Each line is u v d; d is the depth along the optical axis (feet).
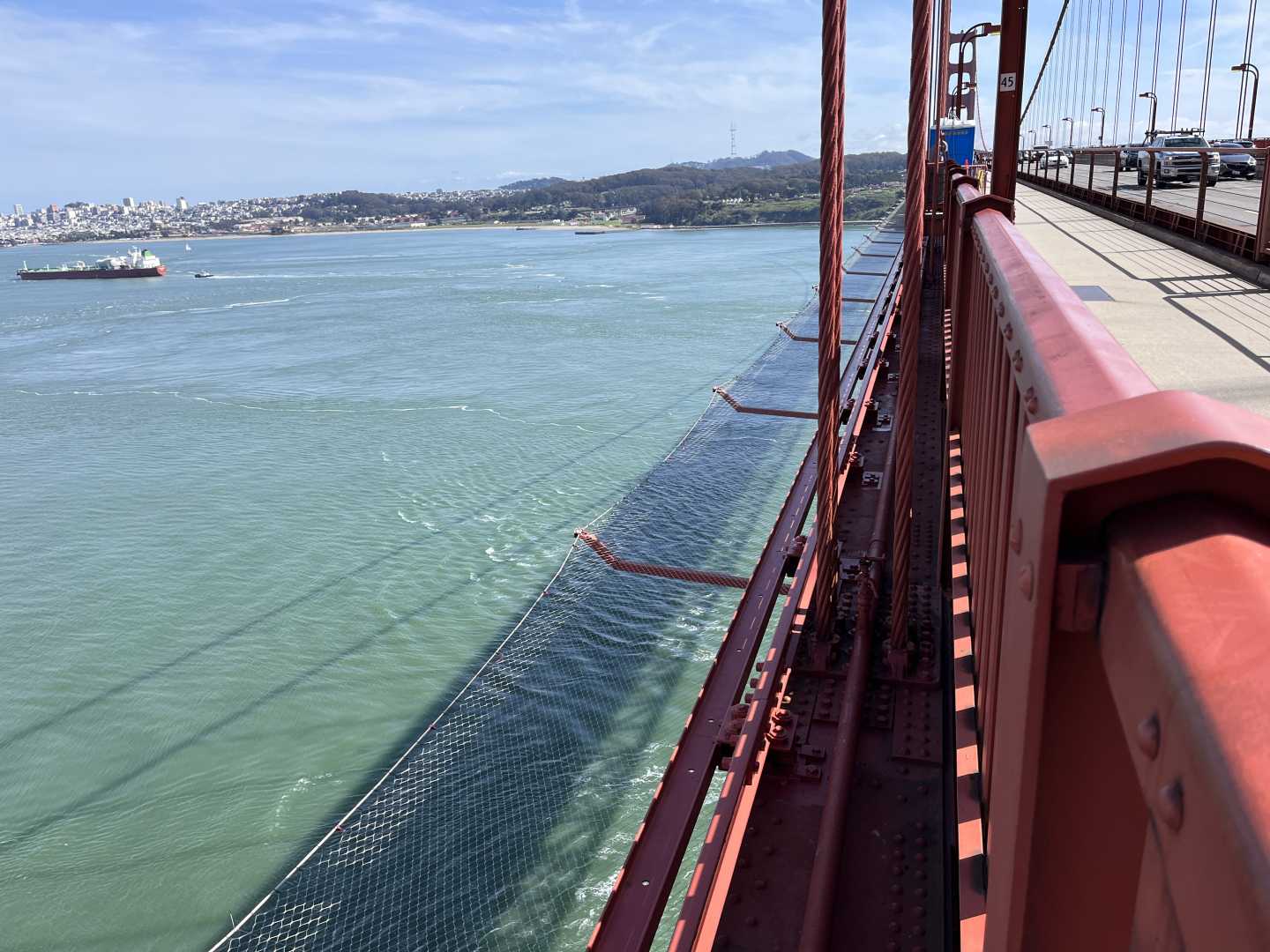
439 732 49.75
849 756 10.62
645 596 58.75
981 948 4.90
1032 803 2.27
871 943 8.57
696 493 69.41
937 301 44.80
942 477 19.66
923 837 9.67
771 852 9.85
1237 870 1.02
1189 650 1.31
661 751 47.32
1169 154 52.16
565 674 52.49
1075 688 2.12
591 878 39.75
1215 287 21.08
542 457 118.93
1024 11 18.29
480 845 42.22
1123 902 2.31
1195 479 1.65
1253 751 1.06
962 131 78.48
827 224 11.93
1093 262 26.58
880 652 12.96
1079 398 2.70
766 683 12.06
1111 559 1.75
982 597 7.02
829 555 12.87
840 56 11.38
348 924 39.17
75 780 56.85
